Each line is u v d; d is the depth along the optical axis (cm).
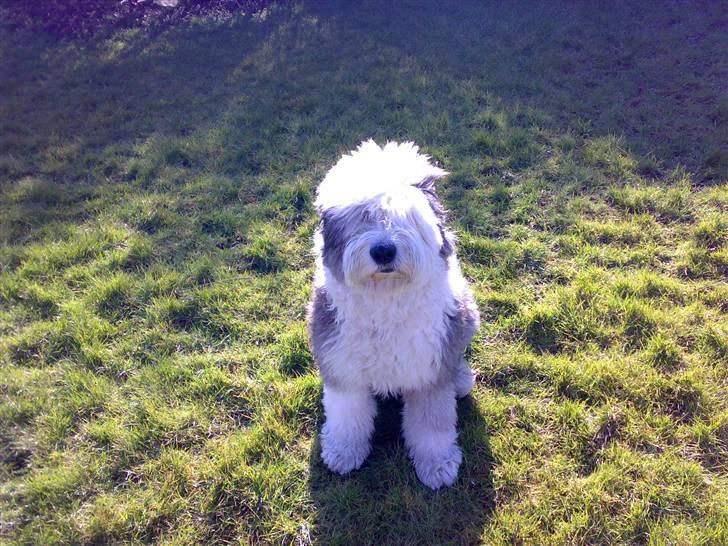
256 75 296
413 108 250
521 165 211
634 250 172
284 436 129
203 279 173
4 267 177
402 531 112
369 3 372
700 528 108
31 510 117
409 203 97
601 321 150
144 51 336
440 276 106
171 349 152
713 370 135
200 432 132
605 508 112
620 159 206
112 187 215
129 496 119
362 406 120
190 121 257
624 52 280
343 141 232
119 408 137
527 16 330
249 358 148
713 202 186
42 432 131
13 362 149
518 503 115
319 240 110
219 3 388
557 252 174
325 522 114
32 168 231
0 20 380
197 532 113
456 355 114
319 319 112
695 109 231
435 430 118
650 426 126
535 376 140
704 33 292
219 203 203
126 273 175
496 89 259
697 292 156
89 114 269
